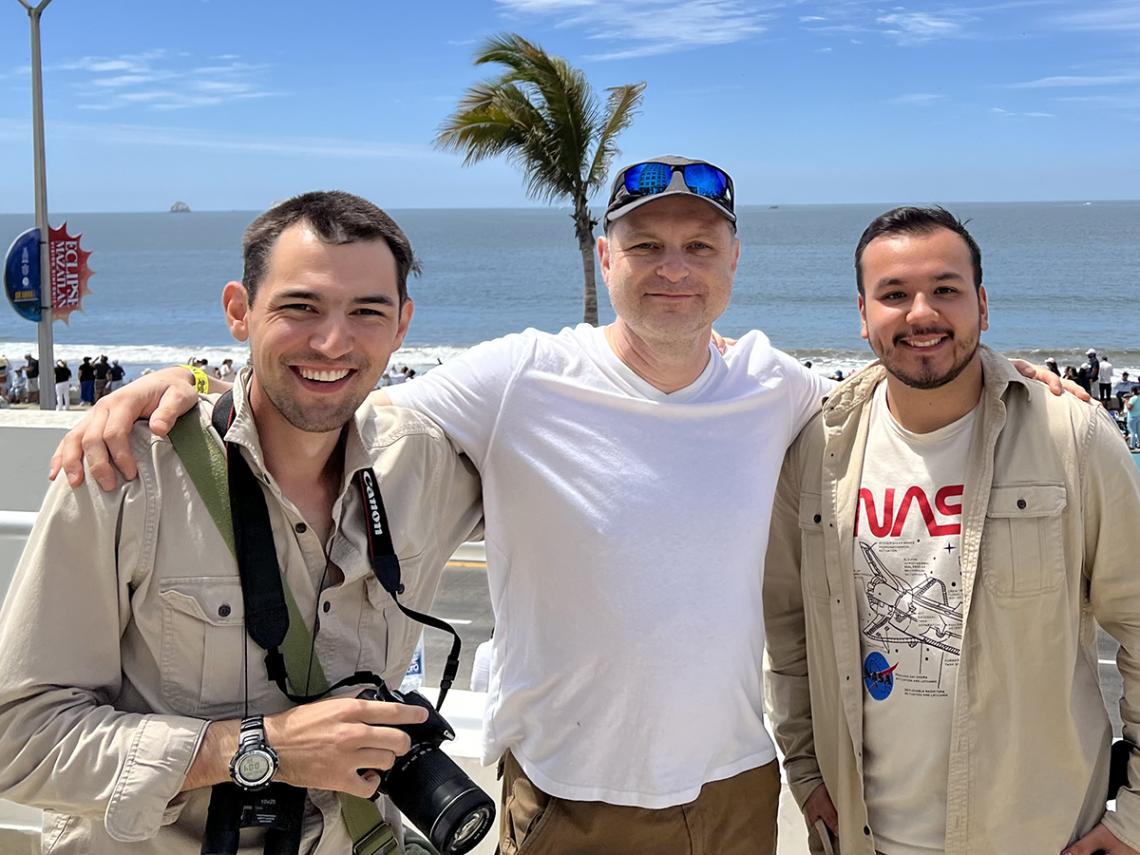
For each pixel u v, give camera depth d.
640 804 2.15
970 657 2.11
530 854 2.23
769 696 2.59
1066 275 87.56
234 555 1.69
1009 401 2.21
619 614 2.14
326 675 1.76
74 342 60.31
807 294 75.81
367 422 1.96
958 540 2.15
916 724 2.16
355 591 1.80
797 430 2.46
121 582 1.65
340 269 1.68
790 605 2.51
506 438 2.22
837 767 2.29
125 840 1.55
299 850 1.68
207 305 82.56
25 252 18.20
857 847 2.24
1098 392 25.09
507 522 2.25
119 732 1.58
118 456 1.64
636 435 2.20
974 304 2.16
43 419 4.71
